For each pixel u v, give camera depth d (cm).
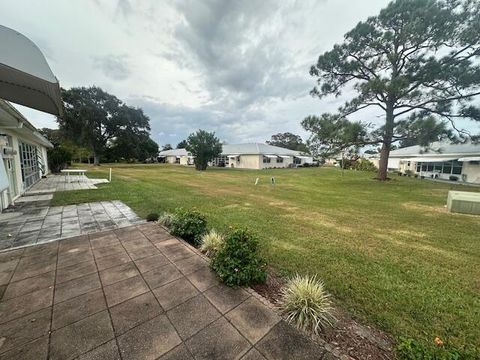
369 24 1346
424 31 1184
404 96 1270
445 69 1194
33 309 216
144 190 1006
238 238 299
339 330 203
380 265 347
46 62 240
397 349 171
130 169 2586
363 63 1456
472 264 359
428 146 1213
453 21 1127
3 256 332
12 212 605
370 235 488
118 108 3347
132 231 447
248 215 622
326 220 600
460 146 1803
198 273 289
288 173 2394
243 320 206
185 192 997
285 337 188
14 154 734
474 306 251
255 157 3238
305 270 323
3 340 179
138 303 228
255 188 1212
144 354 169
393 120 1352
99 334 188
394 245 433
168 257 334
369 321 220
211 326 199
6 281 265
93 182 1253
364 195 1036
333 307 239
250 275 265
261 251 385
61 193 891
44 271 289
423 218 640
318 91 1631
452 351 169
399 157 2541
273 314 215
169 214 521
